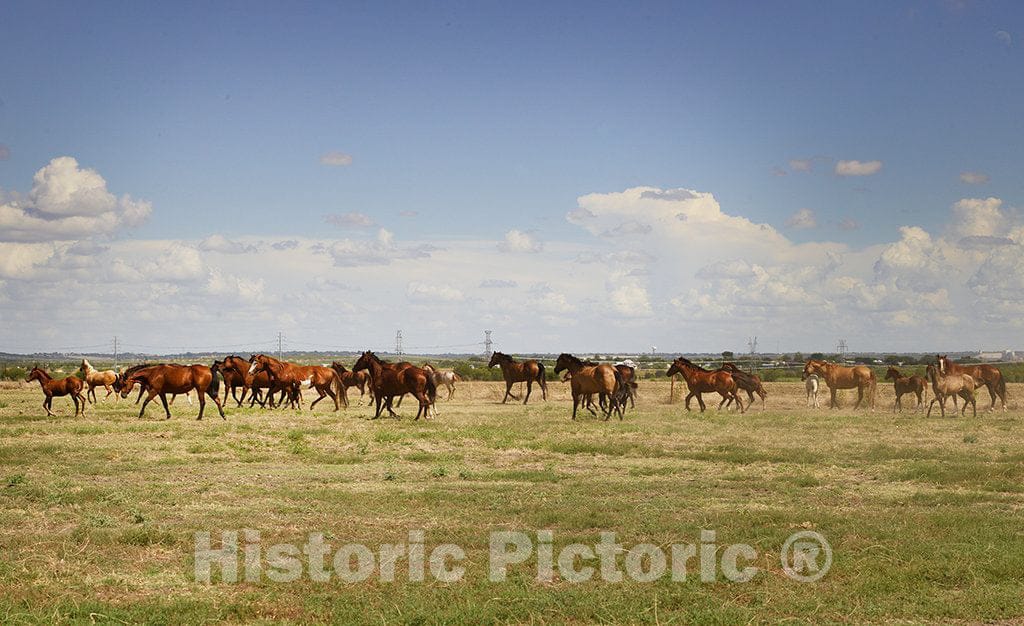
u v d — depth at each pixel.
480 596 9.42
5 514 13.50
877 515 13.62
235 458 20.38
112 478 17.42
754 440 24.52
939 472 17.77
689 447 22.80
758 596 9.45
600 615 8.80
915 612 9.05
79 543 11.65
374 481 17.38
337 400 37.59
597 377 30.56
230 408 35.75
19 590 9.47
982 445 23.30
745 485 16.78
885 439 24.92
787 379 64.50
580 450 21.98
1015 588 9.74
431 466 19.53
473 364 98.88
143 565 10.72
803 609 9.09
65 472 17.97
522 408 38.59
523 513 13.80
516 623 8.65
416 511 14.00
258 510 13.97
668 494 15.71
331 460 20.03
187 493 15.49
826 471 18.75
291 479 17.48
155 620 8.63
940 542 11.70
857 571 10.41
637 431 27.02
